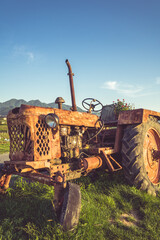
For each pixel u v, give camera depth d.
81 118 3.19
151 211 2.77
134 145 3.44
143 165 3.46
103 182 3.67
